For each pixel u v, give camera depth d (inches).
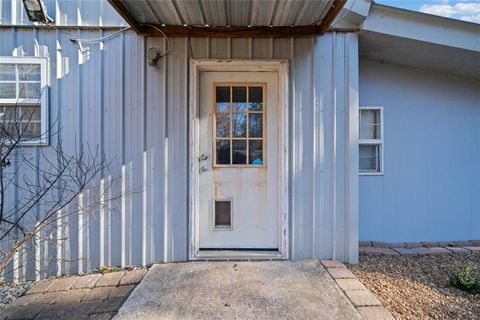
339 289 99.3
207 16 113.0
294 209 127.0
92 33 126.3
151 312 87.4
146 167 126.2
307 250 127.3
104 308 95.7
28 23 125.3
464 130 153.9
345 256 126.8
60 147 125.6
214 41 125.8
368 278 110.6
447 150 153.4
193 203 126.5
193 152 126.3
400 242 151.4
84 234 125.3
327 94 127.4
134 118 126.3
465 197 153.9
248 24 120.1
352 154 127.1
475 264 124.1
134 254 126.3
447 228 153.0
